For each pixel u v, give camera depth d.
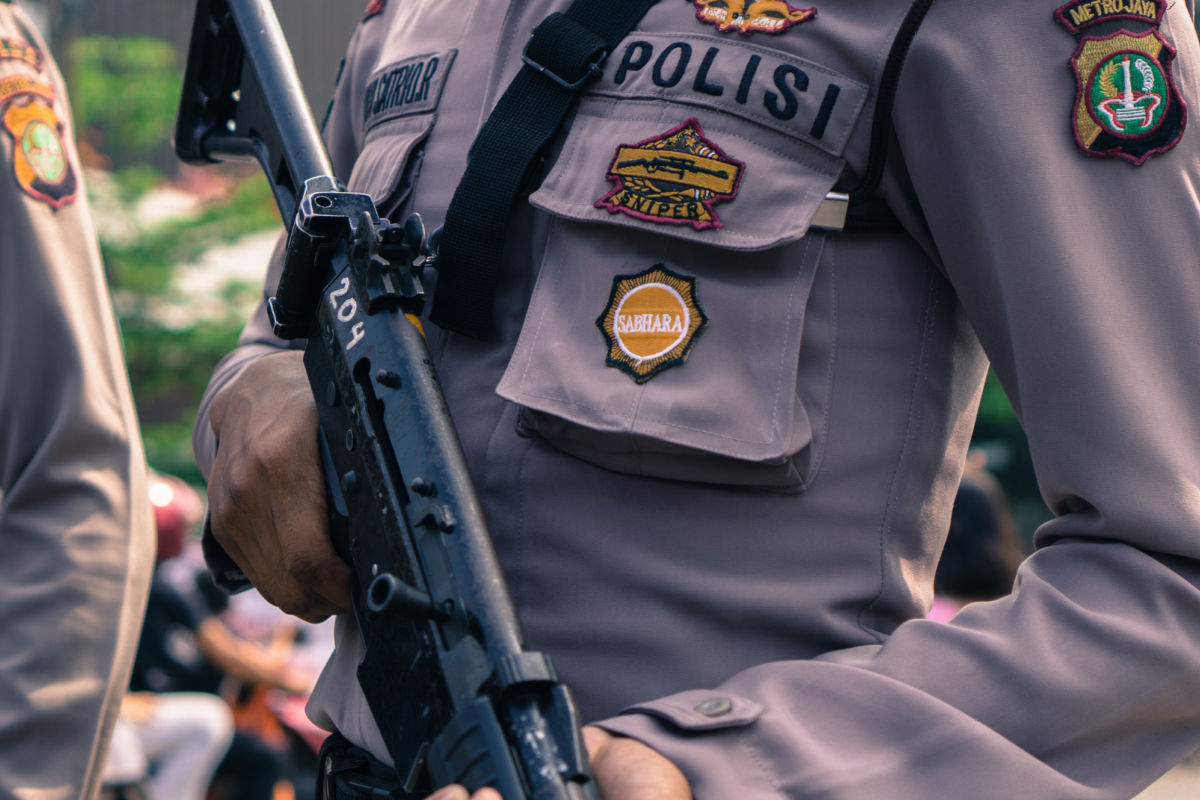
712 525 0.90
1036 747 0.79
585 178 0.95
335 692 1.08
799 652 0.90
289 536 0.96
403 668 0.80
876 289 0.92
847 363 0.91
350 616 1.05
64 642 1.35
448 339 1.01
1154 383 0.83
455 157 1.06
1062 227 0.84
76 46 9.25
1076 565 0.83
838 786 0.75
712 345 0.90
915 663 0.81
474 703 0.72
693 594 0.89
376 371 0.89
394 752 0.80
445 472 0.83
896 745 0.78
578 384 0.91
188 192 9.81
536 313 0.95
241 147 1.25
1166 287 0.84
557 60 0.98
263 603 5.56
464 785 0.71
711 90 0.93
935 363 0.94
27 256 1.38
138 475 1.45
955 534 3.41
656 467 0.90
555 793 0.68
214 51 1.31
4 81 1.41
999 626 0.82
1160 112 0.87
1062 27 0.87
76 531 1.38
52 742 1.34
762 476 0.88
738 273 0.91
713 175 0.91
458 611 0.77
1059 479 0.83
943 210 0.89
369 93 1.21
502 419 0.96
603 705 0.90
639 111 0.95
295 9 9.51
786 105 0.91
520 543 0.94
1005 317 0.86
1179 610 0.80
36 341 1.38
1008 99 0.86
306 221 0.97
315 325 0.99
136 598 1.43
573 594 0.92
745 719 0.77
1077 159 0.85
